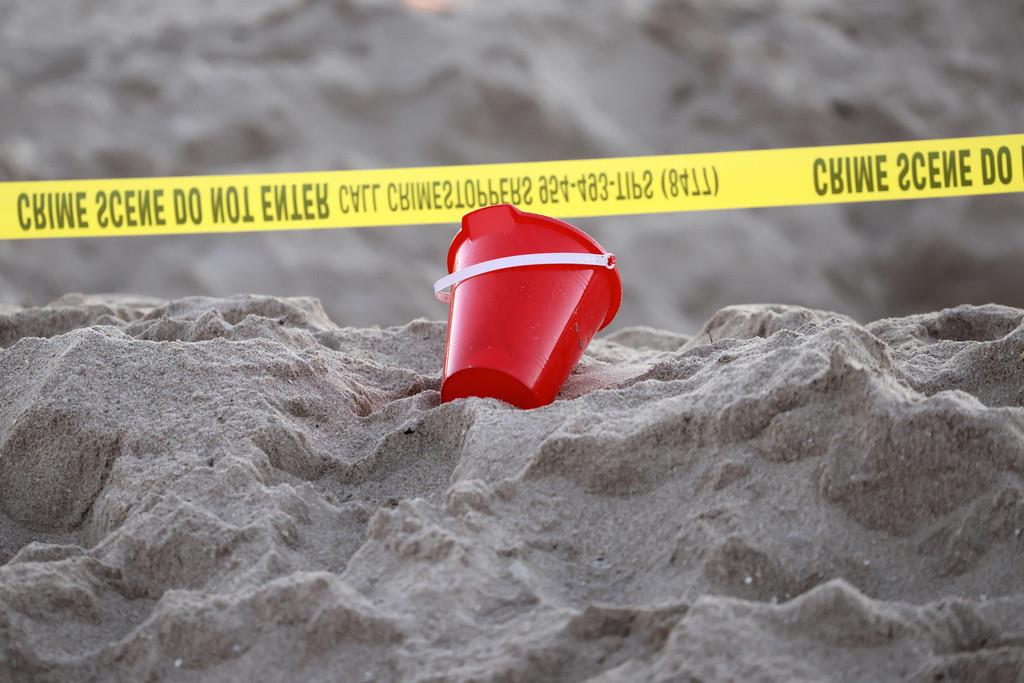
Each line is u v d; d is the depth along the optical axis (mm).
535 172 21250
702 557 6207
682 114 33562
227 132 32250
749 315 11180
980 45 35688
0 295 28844
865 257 30984
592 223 31281
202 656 5805
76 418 8016
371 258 30734
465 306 8875
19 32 35531
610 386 9453
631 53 34719
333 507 7230
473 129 32469
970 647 5457
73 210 22078
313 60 34062
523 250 8922
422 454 8000
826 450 6660
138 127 32594
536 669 5410
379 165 31766
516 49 33531
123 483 7465
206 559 6629
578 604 6176
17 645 5914
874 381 6750
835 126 33094
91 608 6348
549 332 8711
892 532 6383
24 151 31172
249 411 8109
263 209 21656
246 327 9883
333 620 5758
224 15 36094
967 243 30375
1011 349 8102
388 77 33500
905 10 36281
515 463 7262
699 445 7012
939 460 6422
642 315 29438
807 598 5441
